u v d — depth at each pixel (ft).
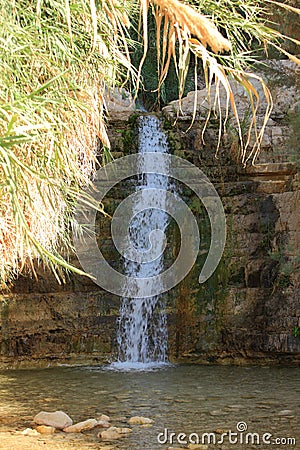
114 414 20.92
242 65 7.88
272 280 35.63
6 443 17.02
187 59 5.85
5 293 34.53
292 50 36.27
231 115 38.68
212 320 36.52
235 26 7.45
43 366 34.86
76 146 9.75
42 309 35.53
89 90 9.66
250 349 35.42
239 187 37.50
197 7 7.52
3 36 6.63
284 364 34.76
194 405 22.35
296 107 36.09
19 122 6.16
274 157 37.01
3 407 22.36
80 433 18.24
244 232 36.81
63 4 7.35
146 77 45.47
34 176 5.60
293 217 35.32
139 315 37.47
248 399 23.52
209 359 36.22
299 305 34.42
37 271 34.91
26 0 7.57
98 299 36.88
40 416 19.63
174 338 37.04
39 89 6.10
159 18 5.09
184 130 40.11
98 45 7.78
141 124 40.88
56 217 9.74
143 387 26.76
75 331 36.11
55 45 7.83
